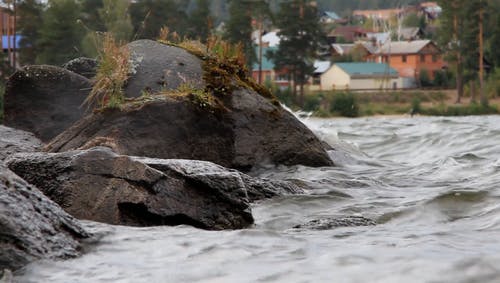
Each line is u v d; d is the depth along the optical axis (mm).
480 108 151250
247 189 18844
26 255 11688
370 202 18531
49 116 26469
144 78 25406
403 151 35531
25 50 141500
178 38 29297
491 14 196625
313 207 18250
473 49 177750
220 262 11617
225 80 25250
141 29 28016
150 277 11031
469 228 14570
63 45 129250
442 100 179375
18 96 26750
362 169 25453
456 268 10602
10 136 25500
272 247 12406
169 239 13078
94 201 15602
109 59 25344
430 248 12031
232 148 24188
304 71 154500
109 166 15969
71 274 11281
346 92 163125
